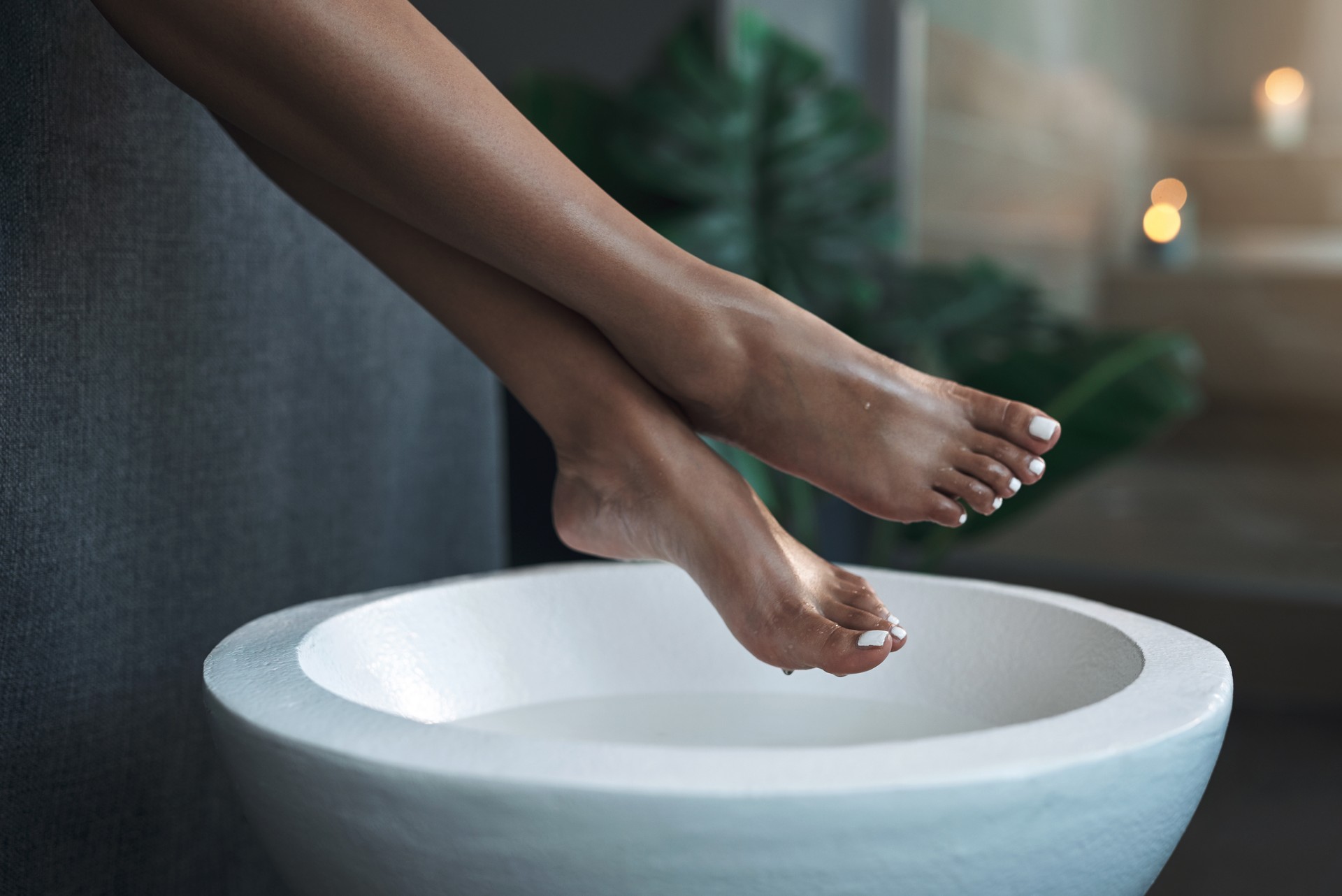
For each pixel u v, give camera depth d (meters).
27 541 0.61
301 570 0.83
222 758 0.43
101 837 0.66
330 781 0.37
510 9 2.02
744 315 0.62
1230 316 1.93
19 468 0.60
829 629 0.56
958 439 0.64
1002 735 0.37
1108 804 0.36
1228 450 1.95
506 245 0.55
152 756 0.69
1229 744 1.66
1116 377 1.65
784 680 0.69
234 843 0.77
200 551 0.73
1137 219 1.96
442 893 0.37
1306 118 1.86
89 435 0.64
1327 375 1.88
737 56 1.78
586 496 0.65
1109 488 2.02
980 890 0.36
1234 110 1.90
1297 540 1.91
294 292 0.81
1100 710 0.39
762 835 0.33
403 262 0.63
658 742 0.60
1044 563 2.07
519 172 0.54
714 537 0.60
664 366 0.62
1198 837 1.33
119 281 0.66
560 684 0.68
